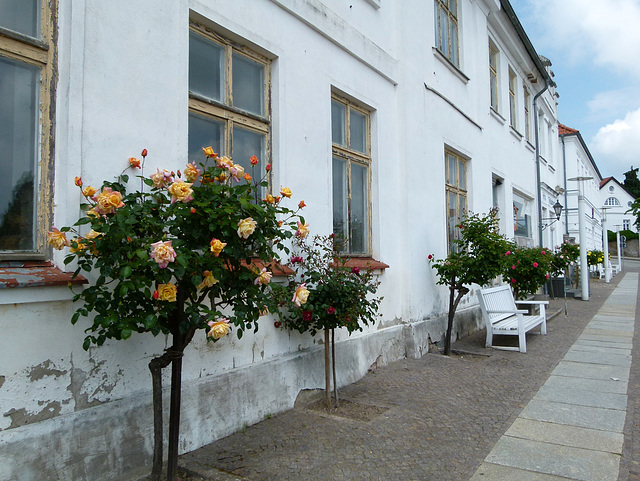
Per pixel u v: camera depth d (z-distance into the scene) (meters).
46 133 2.99
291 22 5.02
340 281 4.46
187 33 3.84
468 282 7.05
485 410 4.60
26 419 2.69
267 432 3.99
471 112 9.93
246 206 2.74
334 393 4.86
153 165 3.51
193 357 3.71
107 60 3.23
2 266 2.72
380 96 6.70
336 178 5.96
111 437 3.04
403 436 3.94
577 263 18.95
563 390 5.27
